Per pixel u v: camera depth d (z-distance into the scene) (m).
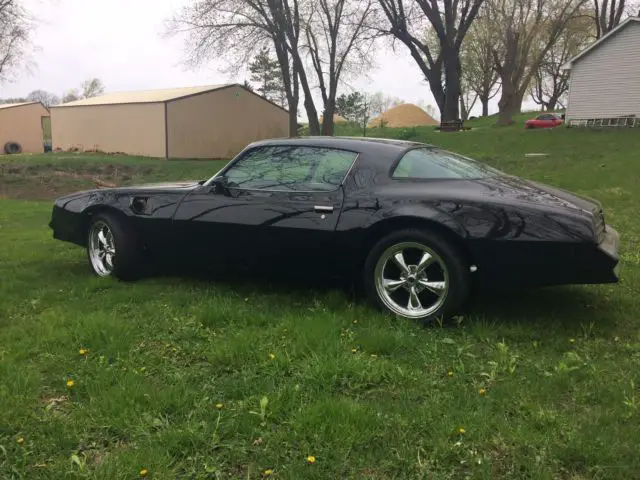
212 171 22.47
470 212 3.51
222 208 4.32
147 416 2.48
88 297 4.44
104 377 2.86
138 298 4.33
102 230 5.08
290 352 3.16
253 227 4.14
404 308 3.76
